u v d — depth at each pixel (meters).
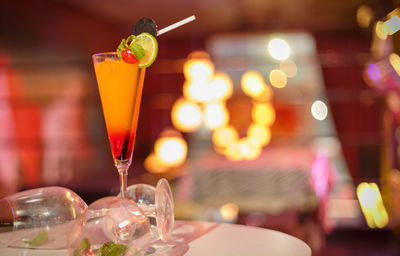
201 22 7.55
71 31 6.62
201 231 1.11
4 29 5.61
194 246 0.96
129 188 1.11
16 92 5.89
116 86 0.92
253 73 7.45
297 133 7.23
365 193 5.07
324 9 6.78
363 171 7.28
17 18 5.70
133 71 0.93
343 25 7.42
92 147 6.77
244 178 4.03
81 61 6.43
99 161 6.79
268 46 7.66
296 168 4.16
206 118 7.68
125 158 0.96
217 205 3.76
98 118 6.88
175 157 7.43
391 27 4.33
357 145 7.29
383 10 5.02
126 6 6.65
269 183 3.94
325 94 7.37
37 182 5.36
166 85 7.95
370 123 7.30
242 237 1.03
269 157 4.88
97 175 5.11
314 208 3.88
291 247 0.93
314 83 7.41
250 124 7.46
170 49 8.00
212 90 7.62
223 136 7.50
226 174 4.11
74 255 0.86
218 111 7.60
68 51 6.59
